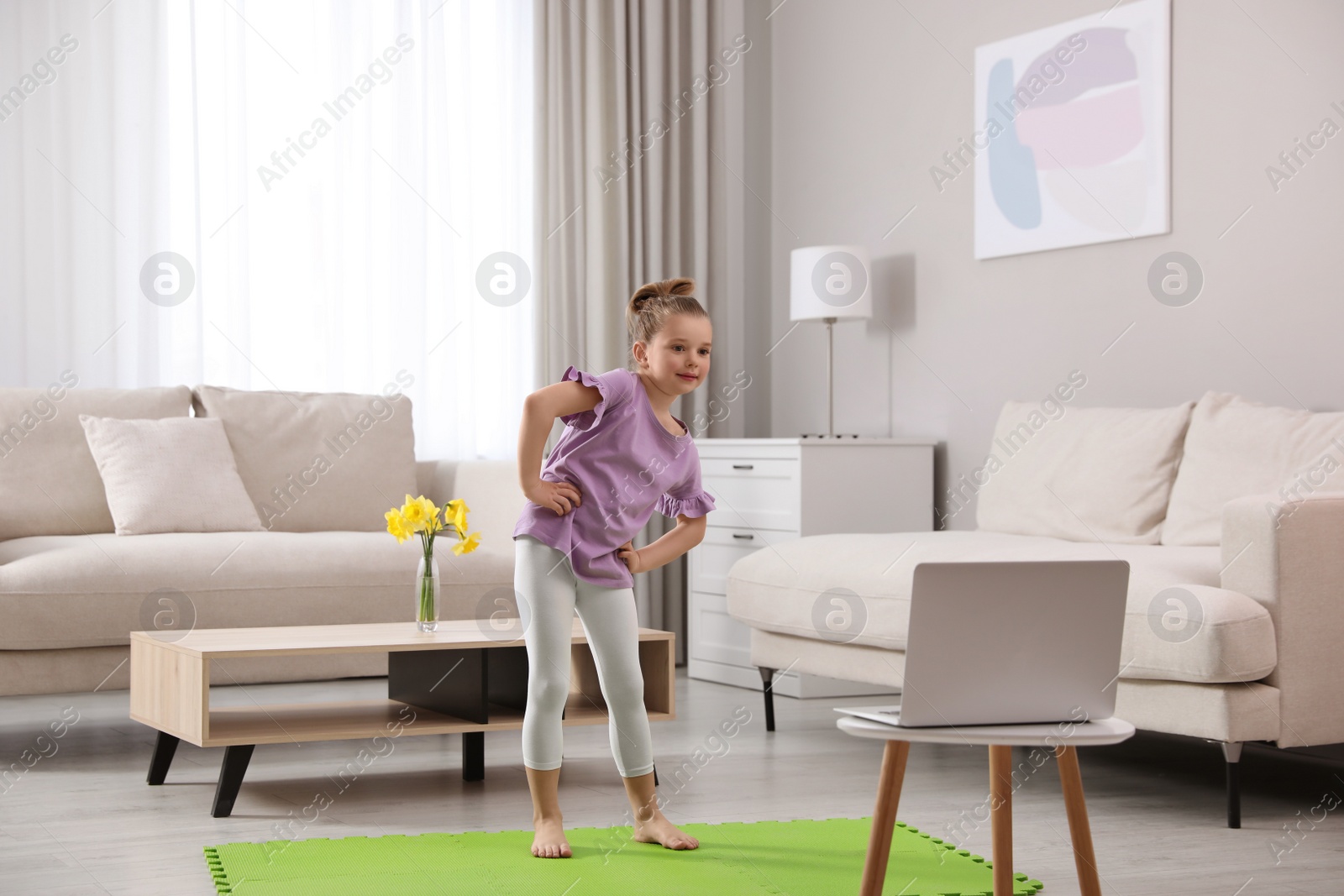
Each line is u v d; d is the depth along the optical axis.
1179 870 2.22
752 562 3.77
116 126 4.44
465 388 4.98
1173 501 3.38
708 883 2.07
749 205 5.48
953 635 1.63
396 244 4.88
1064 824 2.54
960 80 4.51
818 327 5.17
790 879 2.09
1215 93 3.69
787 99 5.36
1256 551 2.63
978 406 4.45
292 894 2.00
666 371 2.29
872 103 4.90
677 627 5.21
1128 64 3.91
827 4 5.13
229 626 3.54
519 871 2.14
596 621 2.30
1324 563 2.65
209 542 3.64
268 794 2.76
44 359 4.35
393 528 2.91
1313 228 3.43
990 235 4.38
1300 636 2.62
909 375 4.73
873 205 4.90
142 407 4.20
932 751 3.29
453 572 3.86
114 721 3.67
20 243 4.32
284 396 4.45
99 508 4.01
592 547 2.27
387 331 4.86
